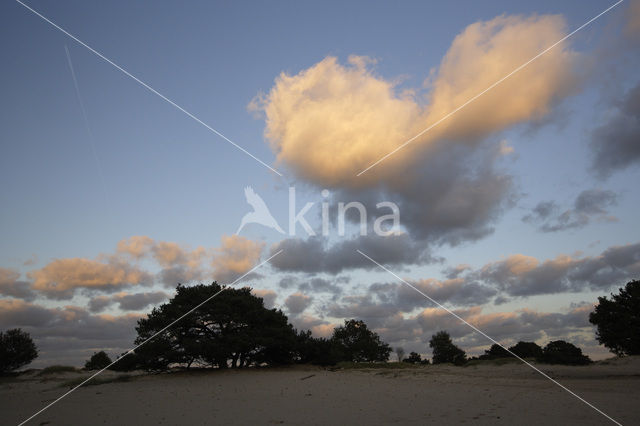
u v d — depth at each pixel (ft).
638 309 108.58
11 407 57.67
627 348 108.17
